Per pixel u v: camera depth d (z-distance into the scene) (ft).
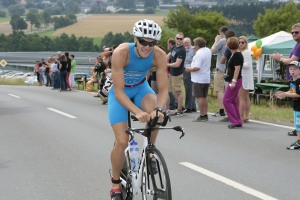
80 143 29.91
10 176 22.61
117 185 17.33
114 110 16.94
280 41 61.11
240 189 19.61
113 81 16.52
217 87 40.40
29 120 40.88
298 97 26.27
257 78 65.82
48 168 23.86
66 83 77.82
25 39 429.38
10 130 35.60
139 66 16.83
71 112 45.88
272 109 46.55
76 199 18.99
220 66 40.06
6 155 27.07
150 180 15.87
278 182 20.58
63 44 422.00
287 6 124.47
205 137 31.07
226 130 33.53
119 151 16.83
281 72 73.56
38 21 548.31
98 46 407.64
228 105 34.17
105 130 34.76
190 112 43.55
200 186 20.15
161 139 30.60
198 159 24.94
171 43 43.70
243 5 328.08
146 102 17.24
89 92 72.95
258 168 22.94
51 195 19.58
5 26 566.36
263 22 125.59
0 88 93.86
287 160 24.48
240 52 33.42
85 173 22.76
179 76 40.88
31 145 29.71
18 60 289.53
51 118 41.81
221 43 39.93
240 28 323.98
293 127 34.30
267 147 27.63
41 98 63.26
